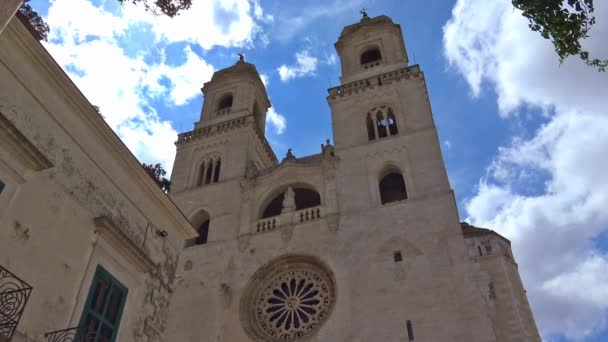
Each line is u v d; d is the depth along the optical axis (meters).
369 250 35.41
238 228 41.22
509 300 33.94
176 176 49.09
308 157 48.28
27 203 13.78
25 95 14.69
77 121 16.67
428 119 43.34
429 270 32.75
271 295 36.47
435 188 37.62
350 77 51.94
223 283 37.09
